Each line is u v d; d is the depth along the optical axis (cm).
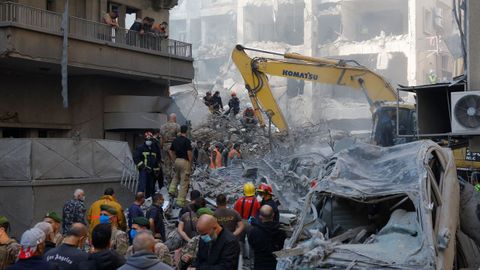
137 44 2452
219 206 859
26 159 1488
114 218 938
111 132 2498
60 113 2409
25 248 530
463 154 1396
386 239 735
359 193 782
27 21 1966
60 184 1527
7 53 1888
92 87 2427
